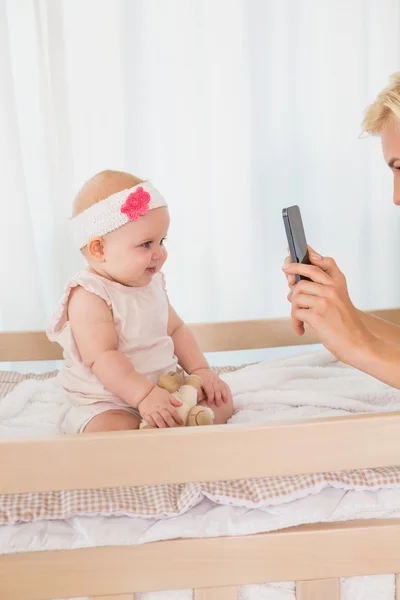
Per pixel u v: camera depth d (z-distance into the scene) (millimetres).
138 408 1098
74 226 1211
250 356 2164
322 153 2102
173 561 900
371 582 939
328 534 911
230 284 2121
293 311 996
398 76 1041
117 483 832
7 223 1951
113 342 1158
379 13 2064
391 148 1039
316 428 846
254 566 909
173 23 1989
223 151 2059
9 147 1922
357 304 2193
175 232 2076
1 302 1999
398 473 978
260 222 2105
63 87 1932
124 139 2010
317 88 2070
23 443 815
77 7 1946
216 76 2025
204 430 836
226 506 936
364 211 2141
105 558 893
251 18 2010
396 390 1299
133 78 1988
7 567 884
